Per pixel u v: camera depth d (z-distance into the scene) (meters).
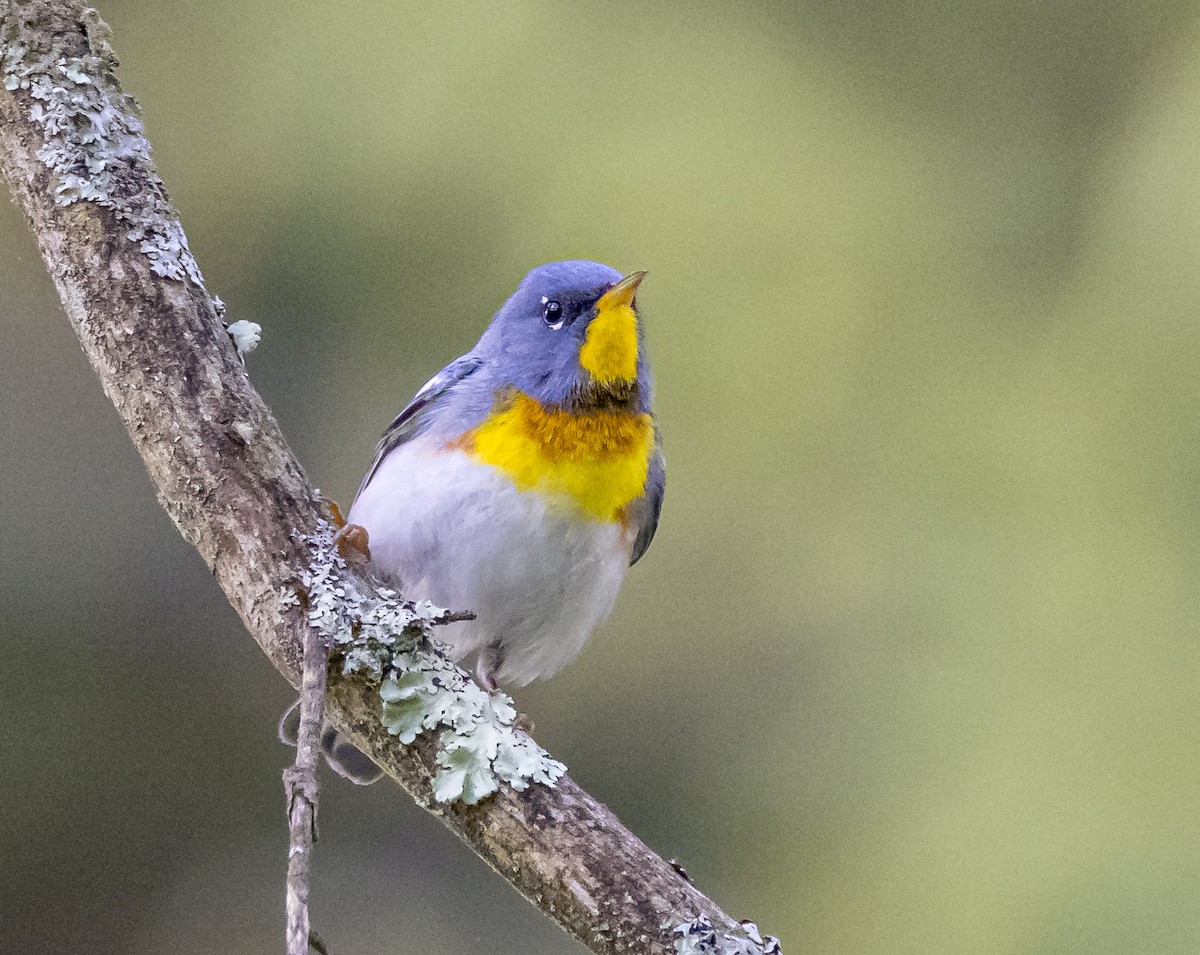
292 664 5.20
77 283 5.70
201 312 5.71
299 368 11.12
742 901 10.06
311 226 11.12
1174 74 11.22
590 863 4.77
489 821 4.87
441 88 11.08
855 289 10.92
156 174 5.96
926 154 11.30
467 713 5.04
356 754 7.23
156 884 10.61
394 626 5.12
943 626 10.32
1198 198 10.90
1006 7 11.43
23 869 10.41
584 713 10.80
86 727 10.75
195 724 10.91
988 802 9.77
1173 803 9.53
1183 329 10.63
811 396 10.83
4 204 11.37
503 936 10.98
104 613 10.98
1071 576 10.21
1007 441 10.61
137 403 5.53
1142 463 10.38
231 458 5.42
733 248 10.98
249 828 10.88
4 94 5.93
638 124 11.05
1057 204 11.15
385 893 10.99
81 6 6.12
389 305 11.10
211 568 5.44
